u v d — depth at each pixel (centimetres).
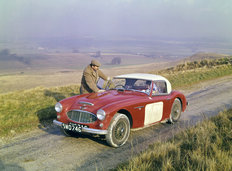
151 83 632
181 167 407
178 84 1608
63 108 548
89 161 454
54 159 461
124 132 532
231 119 705
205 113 871
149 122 604
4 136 586
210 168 379
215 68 2541
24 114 741
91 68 670
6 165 430
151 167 401
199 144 494
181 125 709
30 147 521
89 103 529
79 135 607
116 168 420
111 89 668
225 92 1348
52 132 632
